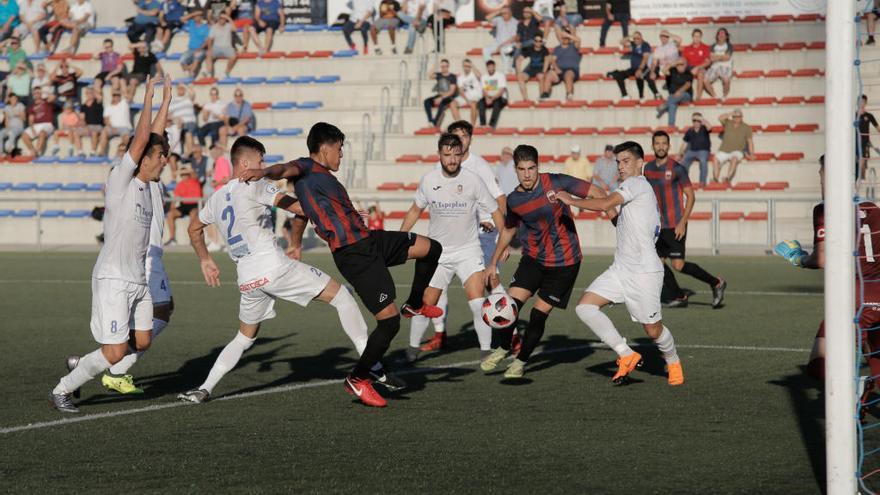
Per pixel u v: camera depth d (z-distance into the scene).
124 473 9.62
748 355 16.17
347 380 12.54
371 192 42.56
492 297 14.02
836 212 8.20
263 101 48.75
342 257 12.36
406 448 10.54
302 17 52.25
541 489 9.08
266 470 9.71
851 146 8.18
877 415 11.77
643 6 48.69
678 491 9.01
